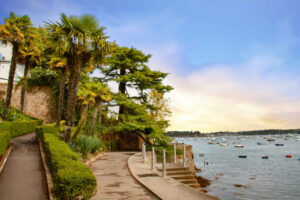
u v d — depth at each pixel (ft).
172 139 85.15
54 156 26.71
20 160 37.96
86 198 19.01
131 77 92.68
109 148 87.92
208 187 97.40
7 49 131.75
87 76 106.42
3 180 27.20
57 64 81.46
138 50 96.68
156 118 102.99
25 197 22.17
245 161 216.74
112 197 22.99
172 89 99.76
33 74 120.47
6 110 74.90
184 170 44.27
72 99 47.50
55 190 20.84
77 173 20.04
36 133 62.54
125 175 35.01
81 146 47.55
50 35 47.91
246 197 83.46
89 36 48.57
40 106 121.90
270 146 467.52
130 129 83.25
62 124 101.96
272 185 107.34
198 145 567.59
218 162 210.38
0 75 128.06
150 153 63.72
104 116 94.48
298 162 199.62
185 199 22.70
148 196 23.66
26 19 81.61
